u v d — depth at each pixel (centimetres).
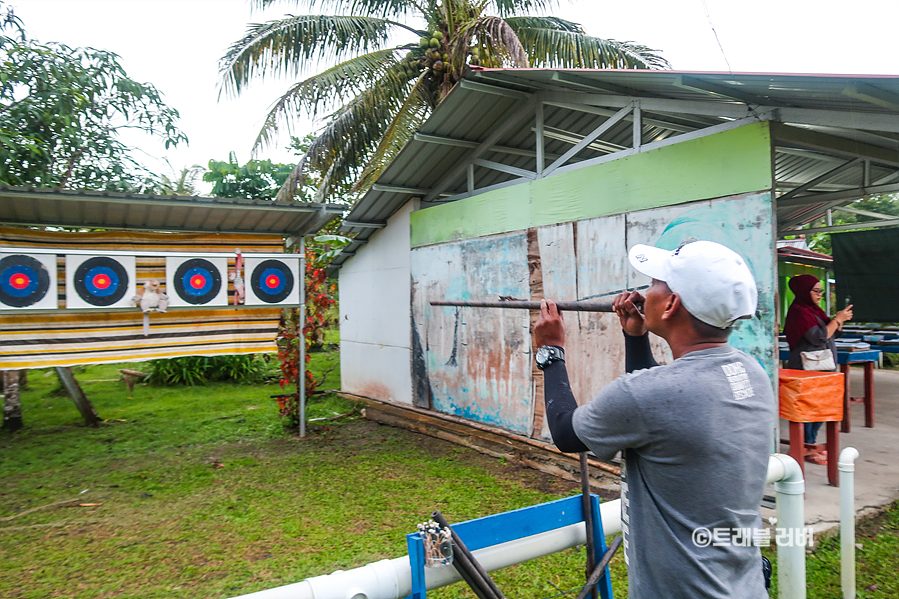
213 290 698
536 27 985
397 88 1000
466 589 357
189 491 546
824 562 367
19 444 724
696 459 134
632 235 509
